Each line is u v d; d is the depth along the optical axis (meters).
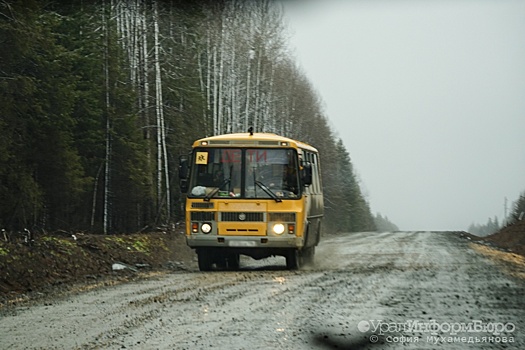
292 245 21.53
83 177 36.69
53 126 30.12
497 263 24.47
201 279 18.91
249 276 19.61
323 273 20.39
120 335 10.65
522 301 14.02
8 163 27.94
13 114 27.78
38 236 22.33
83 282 18.50
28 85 26.89
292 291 15.77
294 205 21.67
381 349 9.69
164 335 10.59
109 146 38.44
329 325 11.34
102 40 38.59
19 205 28.48
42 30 29.14
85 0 39.12
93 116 36.75
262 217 21.56
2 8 26.27
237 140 21.97
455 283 17.36
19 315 12.82
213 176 21.89
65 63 31.94
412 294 15.13
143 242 28.62
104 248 24.38
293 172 21.84
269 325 11.38
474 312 12.62
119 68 39.88
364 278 18.69
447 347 9.82
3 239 20.61
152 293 15.73
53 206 35.00
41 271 19.11
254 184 21.75
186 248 31.64
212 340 10.19
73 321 11.99
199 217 21.72
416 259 26.67
